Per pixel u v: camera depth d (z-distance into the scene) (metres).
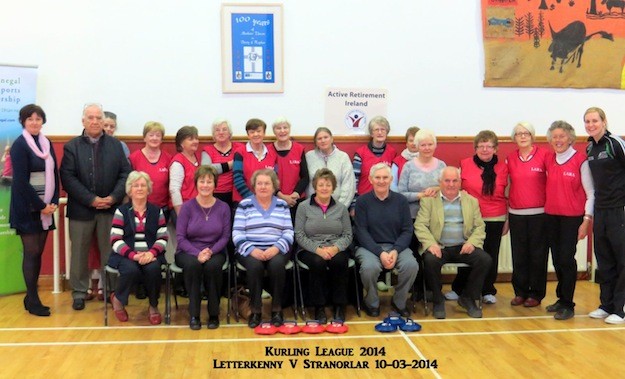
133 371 3.25
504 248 5.46
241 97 5.31
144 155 4.74
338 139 5.39
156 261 4.12
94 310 4.50
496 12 5.49
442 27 5.46
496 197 4.68
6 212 4.88
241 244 4.17
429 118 5.51
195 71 5.25
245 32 5.25
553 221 4.43
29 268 4.32
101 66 5.16
